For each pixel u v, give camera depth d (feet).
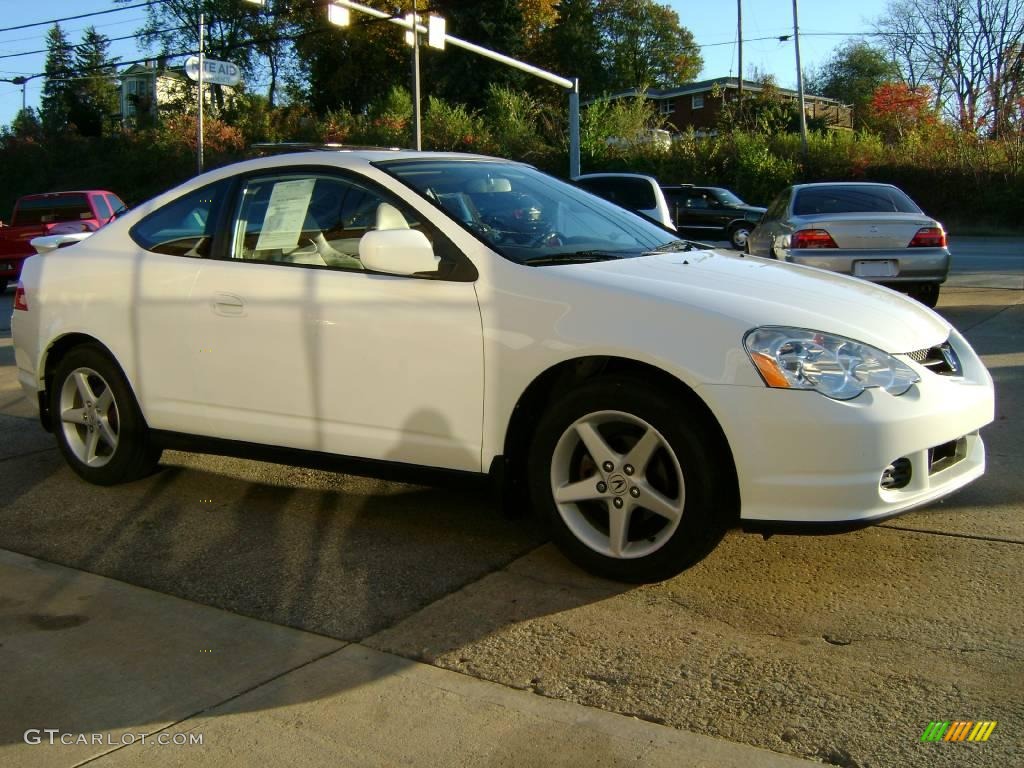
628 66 223.10
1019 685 9.56
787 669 10.06
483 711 9.44
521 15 168.86
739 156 121.29
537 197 15.10
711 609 11.51
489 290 12.57
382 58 172.76
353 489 16.34
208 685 10.05
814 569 12.55
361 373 13.39
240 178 15.12
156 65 199.00
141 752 8.89
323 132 151.23
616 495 11.97
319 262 14.03
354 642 10.94
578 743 8.85
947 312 35.24
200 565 13.26
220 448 15.08
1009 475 16.03
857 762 8.43
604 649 10.61
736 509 11.57
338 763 8.66
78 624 11.52
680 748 8.72
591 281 12.11
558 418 12.17
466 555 13.39
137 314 15.51
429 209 13.39
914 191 112.98
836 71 238.07
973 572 12.27
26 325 17.21
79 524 14.97
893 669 9.98
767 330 11.22
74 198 60.54
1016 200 106.63
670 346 11.34
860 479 10.94
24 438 20.33
